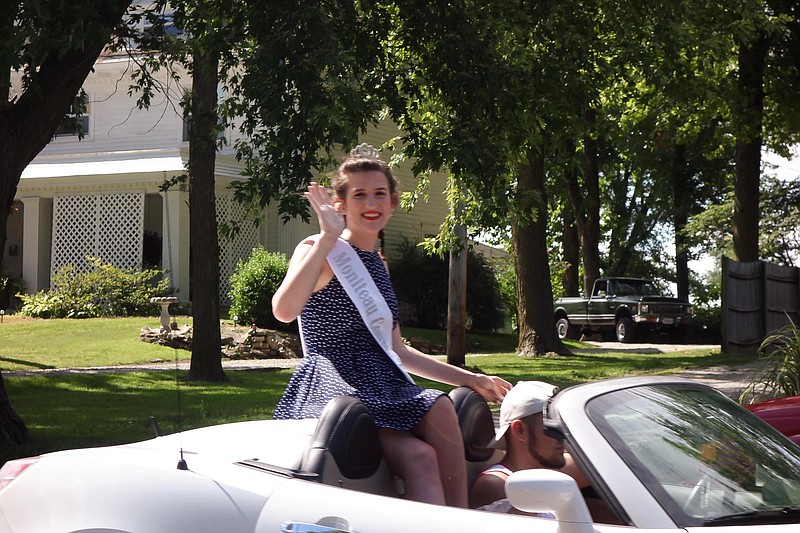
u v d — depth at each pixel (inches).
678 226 1862.7
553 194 1472.7
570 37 600.1
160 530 123.8
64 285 1077.1
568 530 102.7
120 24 496.4
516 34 584.7
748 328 958.4
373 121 500.4
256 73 426.6
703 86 793.6
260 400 534.9
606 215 2055.9
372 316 142.4
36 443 379.2
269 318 982.4
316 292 144.4
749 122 970.1
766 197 1723.7
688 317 1333.7
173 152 1133.7
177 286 1090.7
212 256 670.5
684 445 120.8
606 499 110.5
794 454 131.7
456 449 136.1
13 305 1151.6
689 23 761.0
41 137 396.2
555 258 1863.9
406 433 136.3
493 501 136.8
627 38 715.4
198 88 649.0
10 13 360.5
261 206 429.4
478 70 482.3
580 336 1416.1
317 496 119.4
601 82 669.9
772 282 971.3
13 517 139.5
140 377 669.9
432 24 482.9
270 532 118.6
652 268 2114.9
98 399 542.3
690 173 1856.5
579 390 125.5
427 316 1196.5
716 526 107.4
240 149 532.1
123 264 1130.0
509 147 547.8
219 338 674.8
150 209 1213.7
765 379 413.4
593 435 115.6
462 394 149.6
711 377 650.8
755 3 820.0
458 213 785.6
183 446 141.4
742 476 119.5
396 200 153.9
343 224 139.6
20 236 1298.0
